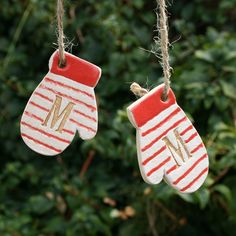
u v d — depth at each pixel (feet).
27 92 3.93
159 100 1.90
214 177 3.24
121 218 3.54
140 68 3.83
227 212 3.37
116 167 3.77
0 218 3.63
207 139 3.34
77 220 3.45
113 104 3.84
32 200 3.63
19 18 4.09
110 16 3.81
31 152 3.97
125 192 3.60
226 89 3.43
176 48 3.82
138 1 3.93
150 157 1.90
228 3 3.91
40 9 3.97
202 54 3.53
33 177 3.82
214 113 3.51
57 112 1.92
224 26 4.10
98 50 3.92
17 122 3.94
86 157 3.83
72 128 1.93
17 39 4.11
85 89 1.93
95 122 1.93
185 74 3.54
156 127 1.90
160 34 1.93
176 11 4.17
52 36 3.98
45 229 3.58
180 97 3.54
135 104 1.88
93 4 3.97
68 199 3.56
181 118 1.93
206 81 3.51
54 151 1.93
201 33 4.17
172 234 3.52
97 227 3.45
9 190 3.90
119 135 3.59
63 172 3.80
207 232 3.56
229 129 3.34
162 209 3.46
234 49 3.61
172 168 1.92
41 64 4.12
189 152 1.93
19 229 3.58
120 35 3.85
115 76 3.82
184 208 3.50
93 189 3.67
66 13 3.97
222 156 3.31
